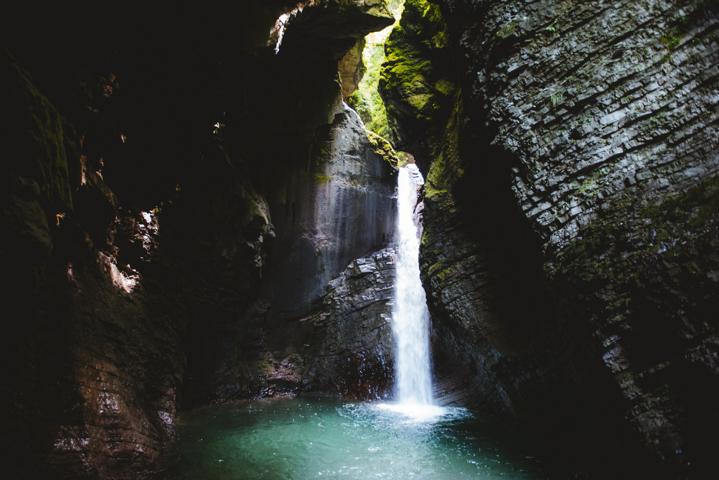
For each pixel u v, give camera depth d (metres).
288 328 16.67
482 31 8.50
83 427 6.86
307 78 14.98
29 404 5.90
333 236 17.08
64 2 6.90
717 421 5.13
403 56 14.05
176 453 9.10
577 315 6.68
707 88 6.09
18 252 5.30
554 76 7.38
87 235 8.09
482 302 10.77
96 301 8.12
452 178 11.77
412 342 16.12
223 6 9.82
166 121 10.47
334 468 8.59
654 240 5.91
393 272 17.27
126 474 7.39
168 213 11.53
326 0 12.27
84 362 7.31
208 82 10.98
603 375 6.48
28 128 5.49
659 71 6.47
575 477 7.65
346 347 16.55
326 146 17.17
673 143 6.19
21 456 5.73
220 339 14.24
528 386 10.01
